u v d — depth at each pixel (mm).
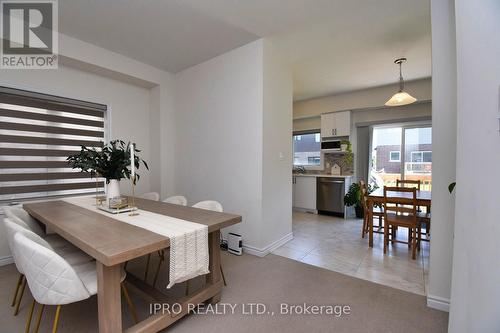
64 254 1793
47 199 2902
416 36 2762
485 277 1020
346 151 5043
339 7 2242
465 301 1141
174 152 3842
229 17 2385
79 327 1594
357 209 4797
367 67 3613
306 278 2275
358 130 5051
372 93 4633
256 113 2828
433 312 1757
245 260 2695
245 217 2959
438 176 1778
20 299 1737
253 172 2869
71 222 1627
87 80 3170
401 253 2908
